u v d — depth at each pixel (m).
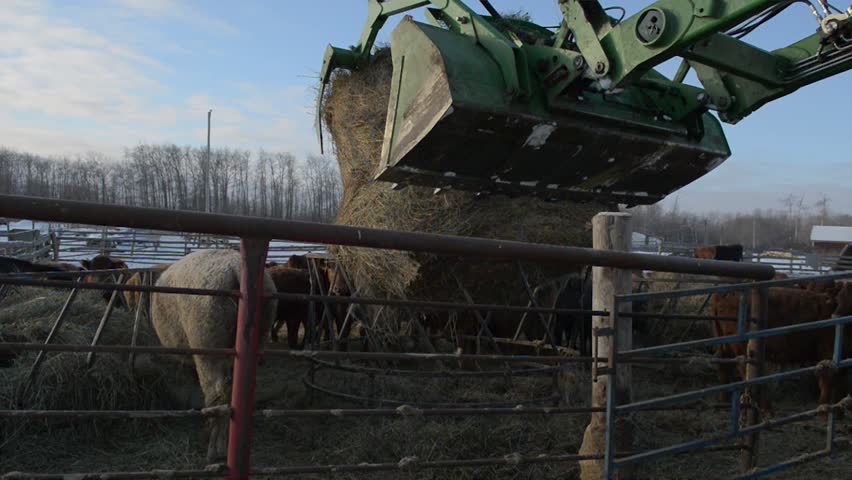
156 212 2.19
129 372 5.80
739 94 4.80
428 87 4.43
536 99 4.60
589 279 9.09
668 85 5.06
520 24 5.85
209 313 4.77
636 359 3.40
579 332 9.26
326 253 8.43
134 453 5.05
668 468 4.77
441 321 7.75
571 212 6.40
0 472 4.57
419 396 6.47
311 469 2.56
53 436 5.15
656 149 5.07
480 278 6.33
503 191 5.04
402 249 2.59
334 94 6.86
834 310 6.80
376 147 6.27
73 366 5.53
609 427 3.11
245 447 2.43
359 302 2.62
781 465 3.70
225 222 2.31
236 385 2.43
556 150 4.78
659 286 11.32
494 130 4.48
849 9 3.57
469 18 4.77
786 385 7.68
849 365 3.94
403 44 4.71
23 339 5.88
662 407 3.50
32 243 18.39
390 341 7.13
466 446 4.96
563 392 6.59
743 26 4.36
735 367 7.06
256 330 2.43
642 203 5.63
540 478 4.48
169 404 5.96
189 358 6.64
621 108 4.91
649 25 3.93
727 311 7.07
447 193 5.96
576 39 4.34
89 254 22.80
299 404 6.41
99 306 7.29
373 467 2.65
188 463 4.78
